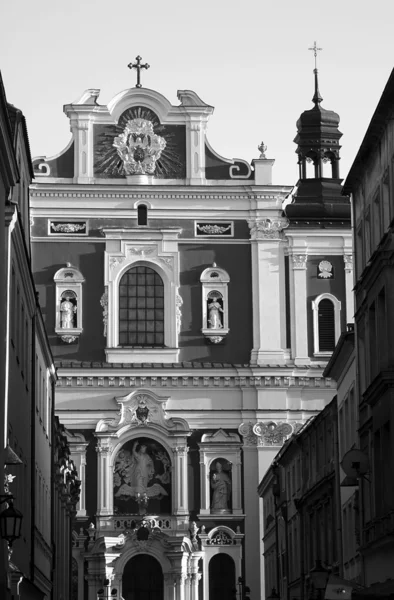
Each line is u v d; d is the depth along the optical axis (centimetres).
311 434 6619
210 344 9344
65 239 9344
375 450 4456
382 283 4334
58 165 9394
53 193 9331
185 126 9512
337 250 9500
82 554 8994
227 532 9125
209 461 9219
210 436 9231
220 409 9269
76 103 9400
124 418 9194
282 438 9250
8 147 3734
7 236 3966
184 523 9112
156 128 9488
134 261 9381
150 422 9206
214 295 9412
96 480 9138
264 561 9081
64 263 9319
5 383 3844
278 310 9394
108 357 9244
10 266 4056
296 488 7200
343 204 9581
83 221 9381
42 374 5725
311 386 9338
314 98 10050
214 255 9444
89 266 9350
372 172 4838
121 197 9400
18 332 4450
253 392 9300
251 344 9369
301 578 6719
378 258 4353
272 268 9438
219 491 9200
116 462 9206
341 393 5684
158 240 9406
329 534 6016
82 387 9206
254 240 9450
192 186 9400
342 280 9481
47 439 6034
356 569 5206
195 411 9250
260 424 9250
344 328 9425
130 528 9075
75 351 9250
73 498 7819
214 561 9112
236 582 9062
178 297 9350
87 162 9388
